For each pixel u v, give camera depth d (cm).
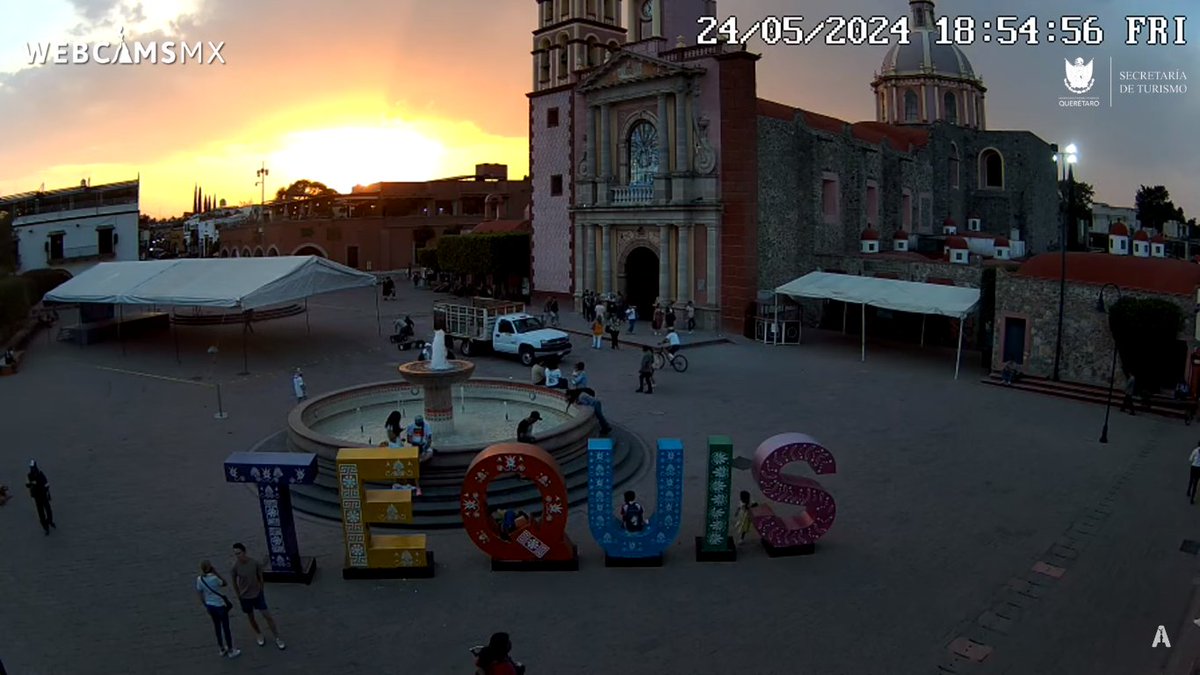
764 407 2803
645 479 2064
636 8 5297
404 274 8425
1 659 1246
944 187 6994
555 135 5484
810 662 1230
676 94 4494
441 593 1464
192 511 1855
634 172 4916
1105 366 2953
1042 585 1482
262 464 1468
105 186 6850
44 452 2323
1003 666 1218
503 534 1586
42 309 5219
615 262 4956
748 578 1520
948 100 8575
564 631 1327
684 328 4562
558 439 2022
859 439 2416
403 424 2348
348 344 4172
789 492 1612
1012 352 3212
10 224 5694
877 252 5341
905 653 1255
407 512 1506
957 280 4184
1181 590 1459
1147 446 2352
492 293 6216
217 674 1205
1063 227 3027
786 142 4709
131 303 3862
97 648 1282
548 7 5600
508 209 9406
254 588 1262
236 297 3456
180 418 2695
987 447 2334
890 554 1620
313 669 1221
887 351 3991
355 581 1513
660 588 1480
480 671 963
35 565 1578
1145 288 2852
